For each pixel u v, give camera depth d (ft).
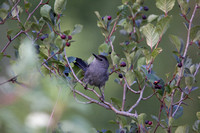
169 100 25.17
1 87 9.53
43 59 26.78
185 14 26.16
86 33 59.52
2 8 25.11
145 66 28.30
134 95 55.01
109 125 46.37
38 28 27.09
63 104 8.46
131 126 25.00
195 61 54.03
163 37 57.82
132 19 31.73
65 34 26.55
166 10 28.53
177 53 24.47
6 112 7.55
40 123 7.75
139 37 31.09
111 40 32.19
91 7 60.85
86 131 8.16
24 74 10.11
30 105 7.86
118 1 60.90
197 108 52.60
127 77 27.73
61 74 27.61
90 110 8.66
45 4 27.17
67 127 8.34
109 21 32.12
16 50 25.66
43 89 8.45
